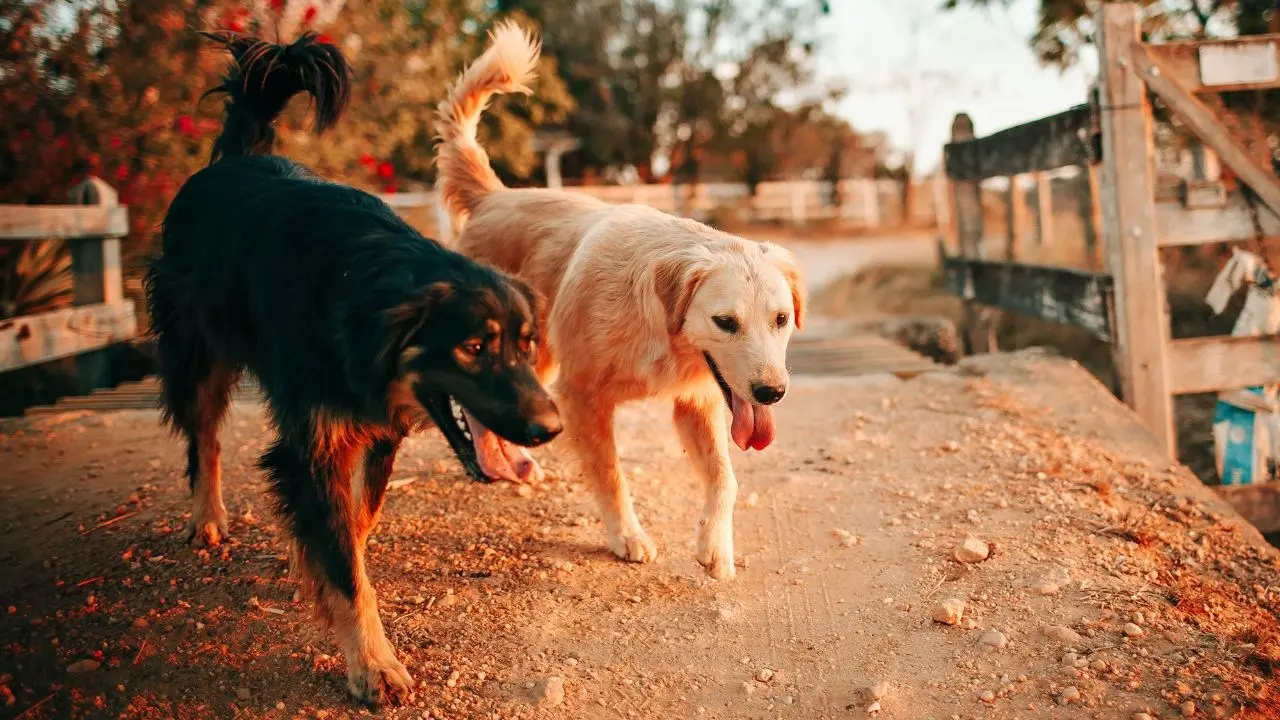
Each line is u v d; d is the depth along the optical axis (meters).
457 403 2.90
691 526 4.43
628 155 35.47
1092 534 4.22
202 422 4.05
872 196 32.66
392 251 3.06
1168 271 9.50
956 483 4.78
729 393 3.73
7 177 7.89
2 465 5.06
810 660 3.38
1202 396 7.89
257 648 3.38
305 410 3.09
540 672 3.27
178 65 8.59
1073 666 3.27
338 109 4.45
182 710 3.07
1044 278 6.82
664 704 3.15
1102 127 5.74
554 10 33.44
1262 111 6.51
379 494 3.55
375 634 3.13
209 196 3.81
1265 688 3.14
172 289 3.87
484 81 5.13
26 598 3.66
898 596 3.77
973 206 8.56
